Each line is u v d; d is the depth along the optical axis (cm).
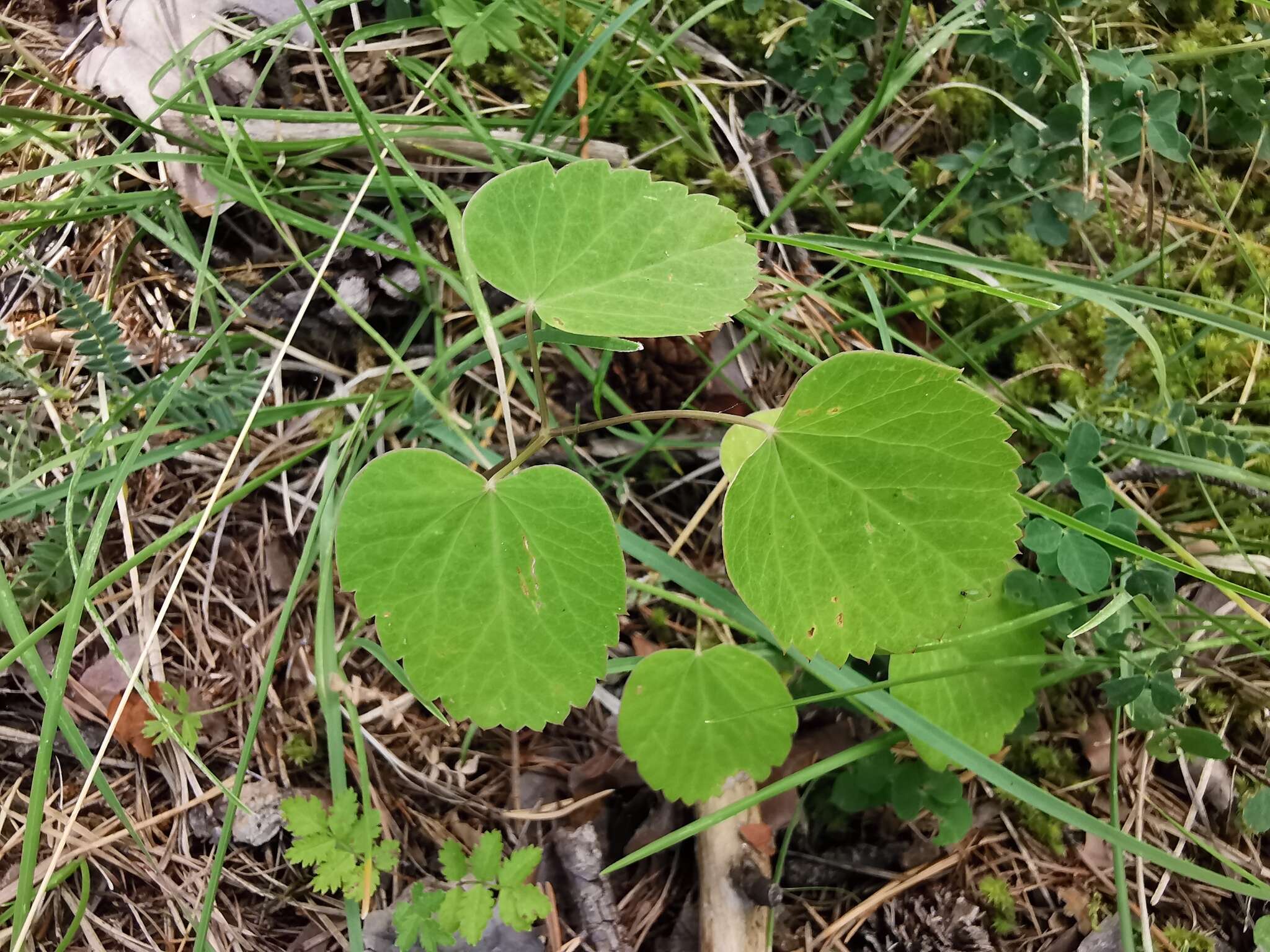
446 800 29
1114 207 35
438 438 30
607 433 32
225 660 30
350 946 25
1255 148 34
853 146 32
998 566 21
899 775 28
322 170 32
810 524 21
